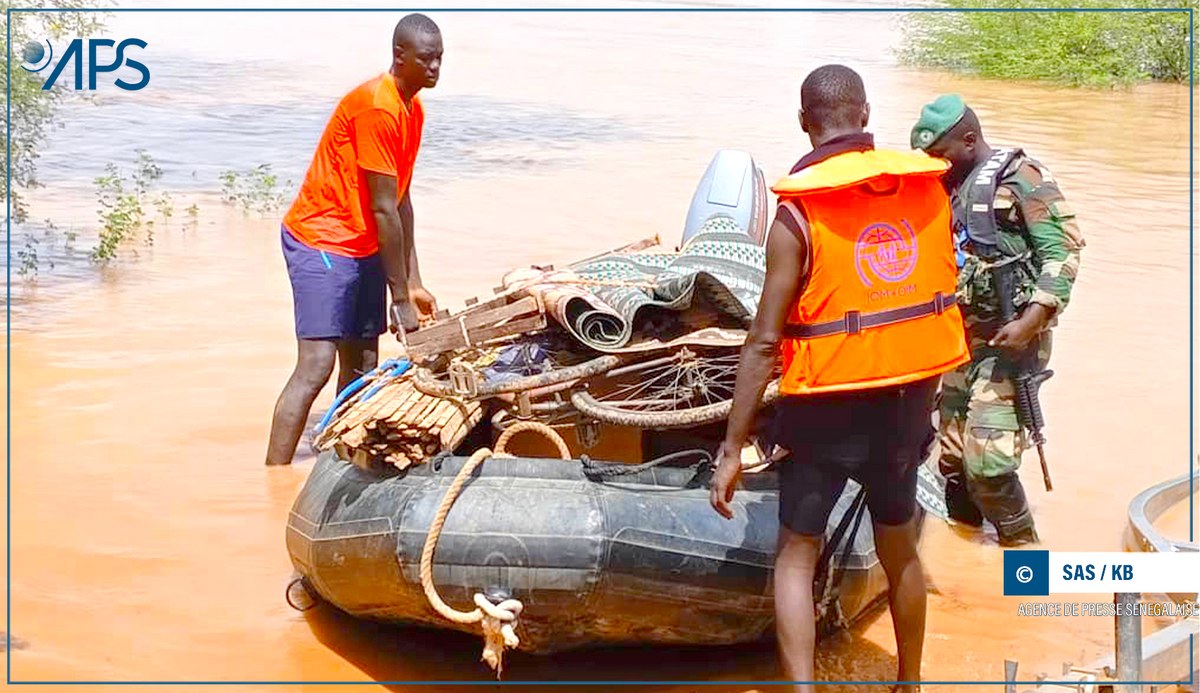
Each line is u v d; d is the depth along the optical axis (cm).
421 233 1191
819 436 462
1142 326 970
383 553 491
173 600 562
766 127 1731
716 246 626
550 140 1633
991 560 625
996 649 536
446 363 573
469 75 2078
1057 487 700
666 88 2003
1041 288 599
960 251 614
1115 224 1266
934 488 563
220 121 1678
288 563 601
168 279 1066
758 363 456
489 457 504
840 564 517
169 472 699
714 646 527
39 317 956
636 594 488
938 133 612
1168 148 1664
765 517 511
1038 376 627
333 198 711
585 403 532
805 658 470
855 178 445
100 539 616
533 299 567
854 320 450
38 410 779
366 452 508
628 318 549
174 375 850
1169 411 809
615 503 491
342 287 713
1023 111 1925
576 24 2666
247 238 1198
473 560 481
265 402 807
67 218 1232
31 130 1398
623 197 1344
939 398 641
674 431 579
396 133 686
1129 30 2231
